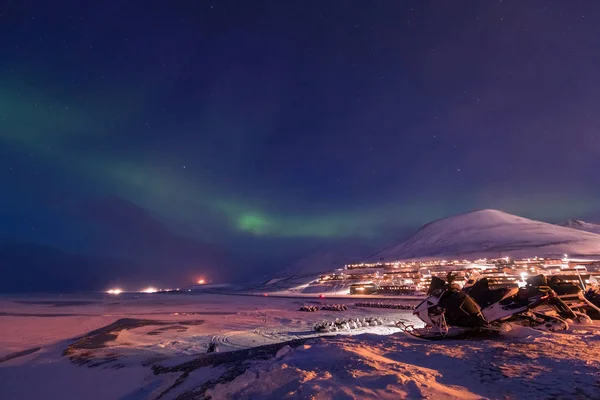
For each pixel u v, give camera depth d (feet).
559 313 26.35
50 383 27.78
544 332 21.12
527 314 23.98
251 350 23.16
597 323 26.27
